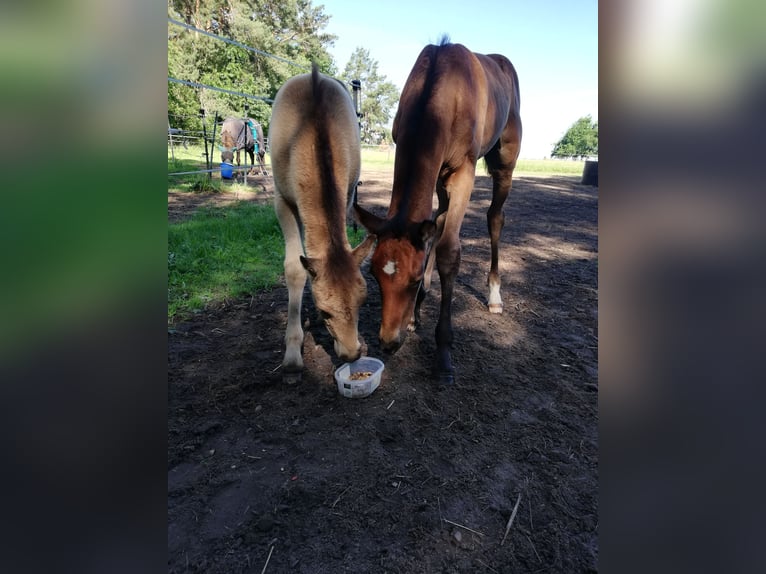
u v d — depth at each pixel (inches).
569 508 78.3
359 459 87.4
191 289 164.4
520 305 167.5
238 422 97.9
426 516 75.4
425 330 143.0
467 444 92.8
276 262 196.2
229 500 77.9
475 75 123.4
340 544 70.1
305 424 97.4
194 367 117.6
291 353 112.1
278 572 65.6
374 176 614.5
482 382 115.3
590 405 107.6
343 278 92.1
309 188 99.5
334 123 107.1
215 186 392.5
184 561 66.8
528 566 67.7
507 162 161.5
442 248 116.3
